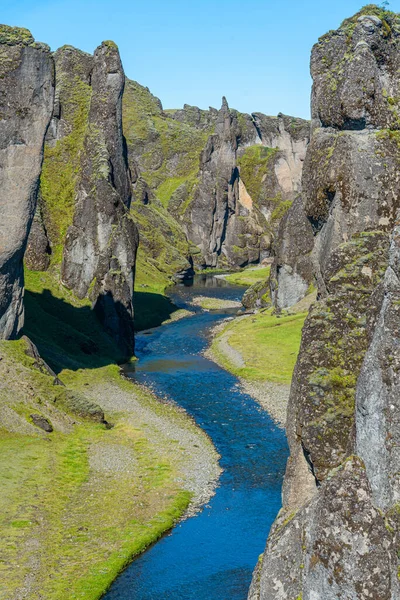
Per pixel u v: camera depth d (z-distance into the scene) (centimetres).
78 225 10475
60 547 3994
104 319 10006
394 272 2111
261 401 7369
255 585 2314
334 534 1941
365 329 2450
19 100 6550
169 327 12725
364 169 3077
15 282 6844
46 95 6688
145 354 10156
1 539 4038
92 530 4219
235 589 3566
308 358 2469
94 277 10369
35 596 3456
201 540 4134
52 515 4397
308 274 11706
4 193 6562
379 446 2006
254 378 8369
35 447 5491
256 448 5841
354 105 3219
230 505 4644
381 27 3388
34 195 6750
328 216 3262
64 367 8094
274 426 6481
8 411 5850
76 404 6391
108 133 11412
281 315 11650
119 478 5081
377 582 1873
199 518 4444
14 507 4444
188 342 11094
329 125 3491
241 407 7150
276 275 12088
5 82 6500
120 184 11531
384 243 2652
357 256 2644
